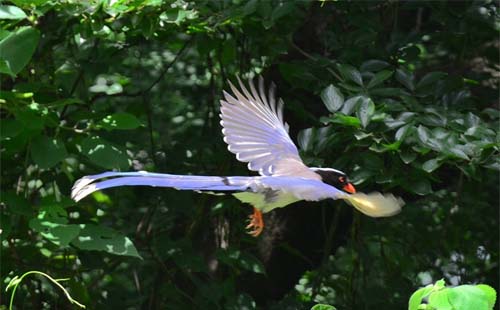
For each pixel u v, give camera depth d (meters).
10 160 10.36
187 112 13.70
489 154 9.15
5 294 10.71
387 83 11.13
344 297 12.31
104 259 12.20
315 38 11.91
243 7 9.93
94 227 9.30
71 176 10.62
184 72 14.18
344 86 9.92
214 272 12.14
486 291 6.08
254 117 6.87
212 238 12.41
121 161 9.52
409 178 9.47
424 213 13.04
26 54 8.88
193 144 11.41
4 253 10.62
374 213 4.86
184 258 10.82
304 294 12.85
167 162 11.48
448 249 12.85
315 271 13.18
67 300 10.99
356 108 9.35
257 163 6.62
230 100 6.87
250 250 12.48
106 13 9.55
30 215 9.55
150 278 12.02
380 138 9.53
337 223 12.07
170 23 10.08
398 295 11.95
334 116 9.47
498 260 13.16
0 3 9.34
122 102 13.59
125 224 12.15
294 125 11.89
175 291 11.08
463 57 12.70
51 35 10.48
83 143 9.54
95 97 11.44
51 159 9.42
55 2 9.24
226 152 11.45
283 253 12.47
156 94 13.90
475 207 12.87
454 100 10.38
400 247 12.80
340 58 10.76
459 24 11.32
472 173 9.09
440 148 9.03
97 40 10.84
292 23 10.81
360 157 9.69
